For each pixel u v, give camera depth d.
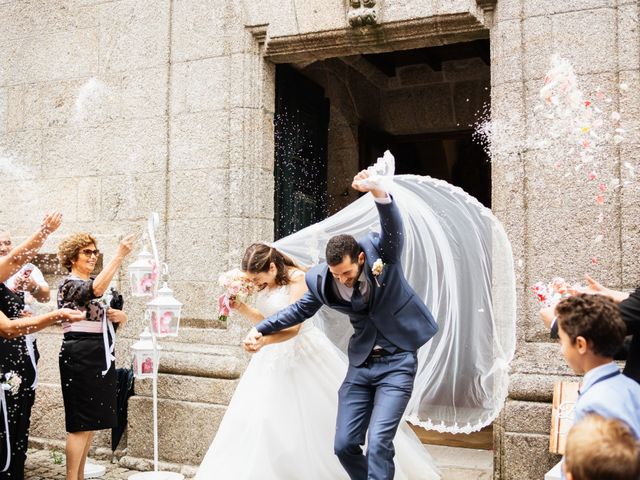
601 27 4.29
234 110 5.32
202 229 5.37
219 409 5.05
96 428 4.36
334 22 5.01
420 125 7.48
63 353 4.36
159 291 4.46
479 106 7.20
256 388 4.10
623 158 4.18
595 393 2.13
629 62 4.20
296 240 4.63
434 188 4.08
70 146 5.93
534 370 4.30
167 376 5.27
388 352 3.59
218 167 5.35
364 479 3.66
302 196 6.02
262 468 3.86
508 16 4.51
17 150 6.14
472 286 4.21
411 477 4.15
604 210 4.23
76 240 4.46
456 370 4.21
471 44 6.67
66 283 4.34
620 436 1.68
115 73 5.77
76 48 5.95
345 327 4.98
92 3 5.89
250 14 5.30
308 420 4.01
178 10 5.56
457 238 4.22
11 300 4.13
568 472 1.72
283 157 5.69
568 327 2.25
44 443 5.62
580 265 4.27
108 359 4.42
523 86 4.46
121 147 5.71
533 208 4.40
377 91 7.56
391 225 3.43
